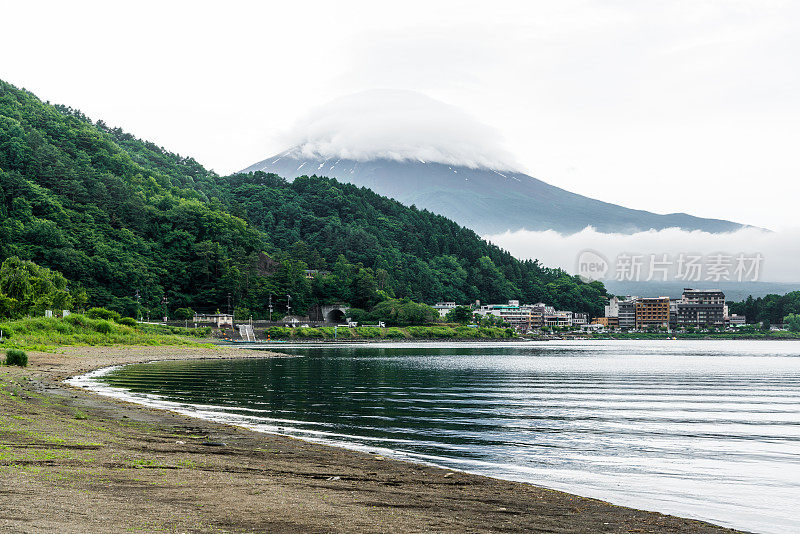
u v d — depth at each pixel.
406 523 18.03
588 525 19.89
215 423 40.09
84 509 16.83
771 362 140.88
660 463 32.62
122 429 34.12
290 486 22.02
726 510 24.28
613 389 73.38
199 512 17.53
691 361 144.88
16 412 36.22
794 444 38.50
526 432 41.81
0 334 116.25
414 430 41.94
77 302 196.38
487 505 21.59
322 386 72.00
